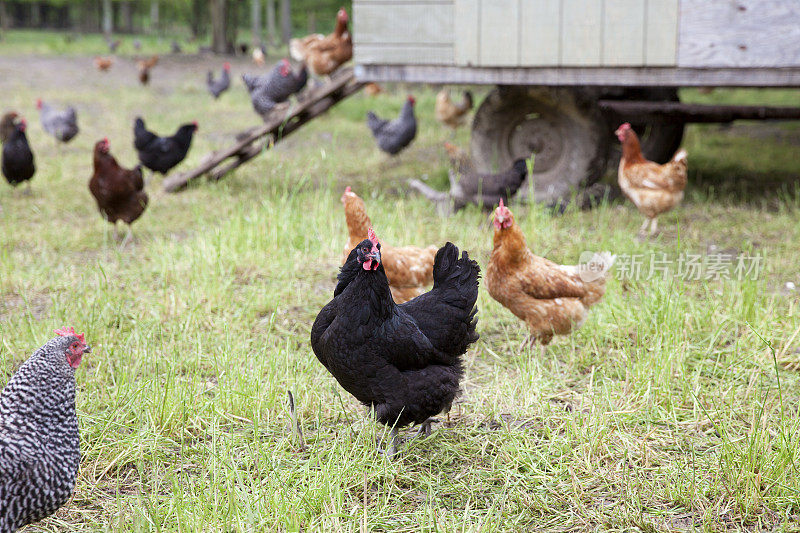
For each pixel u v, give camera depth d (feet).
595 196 31.07
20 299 20.61
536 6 28.53
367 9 30.40
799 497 11.45
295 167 39.34
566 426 13.88
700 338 17.80
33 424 9.55
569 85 30.27
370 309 11.82
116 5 215.10
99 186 25.18
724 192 33.14
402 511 11.55
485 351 17.80
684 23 27.25
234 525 10.75
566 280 16.40
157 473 12.13
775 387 15.42
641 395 15.03
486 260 23.70
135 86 75.66
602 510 11.50
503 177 28.91
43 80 76.02
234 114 59.57
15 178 32.58
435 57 30.17
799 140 47.44
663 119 33.60
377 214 27.12
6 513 9.25
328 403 14.99
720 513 11.33
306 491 11.51
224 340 17.53
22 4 207.51
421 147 46.37
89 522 11.14
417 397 12.34
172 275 22.30
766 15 26.37
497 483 12.40
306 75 50.06
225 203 31.19
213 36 115.55
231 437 13.28
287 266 23.04
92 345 17.19
